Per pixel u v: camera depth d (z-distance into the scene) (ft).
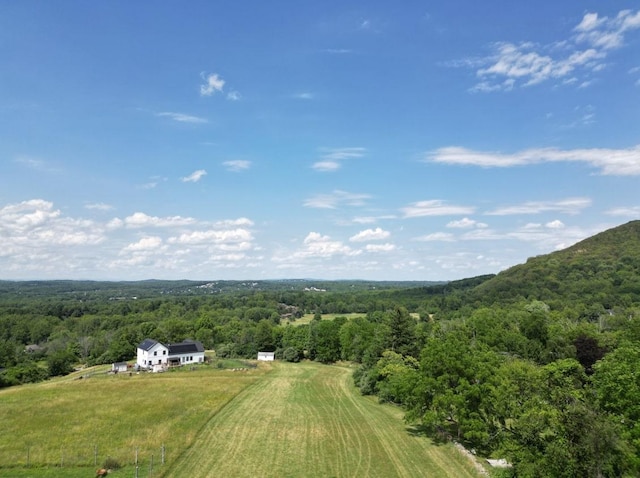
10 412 169.27
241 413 170.60
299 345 377.30
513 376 119.75
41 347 431.43
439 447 129.80
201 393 207.21
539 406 88.89
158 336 399.85
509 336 269.85
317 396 209.46
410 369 168.86
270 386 234.38
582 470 76.33
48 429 145.59
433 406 135.85
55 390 218.59
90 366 366.84
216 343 430.20
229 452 124.47
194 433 140.56
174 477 106.22
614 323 327.26
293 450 126.62
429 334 292.20
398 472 110.32
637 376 88.63
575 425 78.89
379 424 156.15
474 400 128.26
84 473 108.17
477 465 112.47
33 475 107.14
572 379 93.30
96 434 139.23
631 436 80.59
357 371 245.24
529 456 83.30
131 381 247.29
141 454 120.78
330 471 110.93
